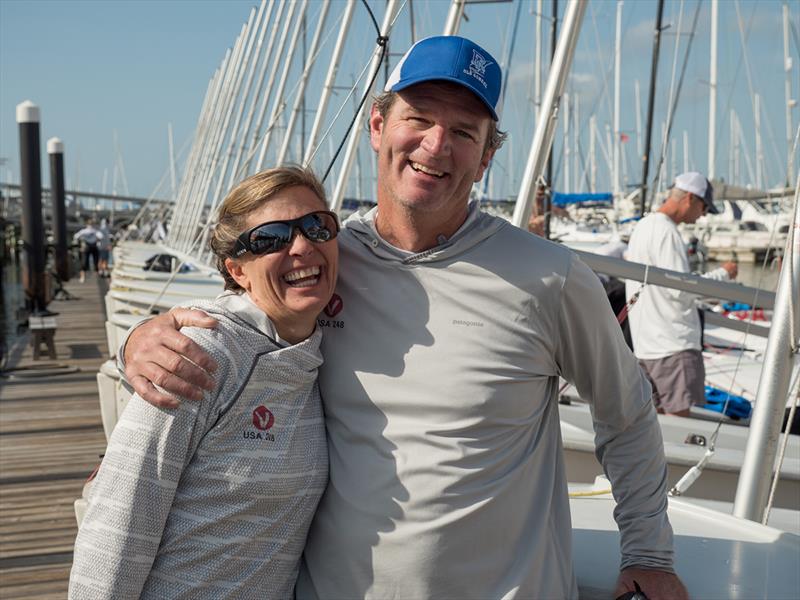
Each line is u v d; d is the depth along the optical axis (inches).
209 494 61.7
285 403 64.6
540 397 69.2
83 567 60.0
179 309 65.9
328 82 327.3
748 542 85.4
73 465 233.1
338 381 68.1
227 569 62.9
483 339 65.9
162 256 435.5
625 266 141.6
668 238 195.5
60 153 857.5
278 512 64.2
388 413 66.5
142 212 1174.3
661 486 75.5
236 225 65.7
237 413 61.8
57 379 358.9
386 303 67.8
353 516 65.9
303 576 68.8
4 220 1489.9
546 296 66.4
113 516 59.7
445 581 64.4
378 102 71.5
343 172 250.2
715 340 333.7
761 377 101.0
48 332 402.3
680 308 194.7
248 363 62.5
